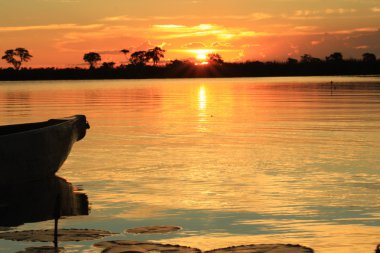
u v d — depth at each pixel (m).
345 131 28.38
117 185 15.96
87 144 24.30
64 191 15.30
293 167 18.34
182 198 14.22
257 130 29.25
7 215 12.83
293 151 21.78
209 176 17.02
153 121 34.75
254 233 11.11
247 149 22.42
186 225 11.72
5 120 34.97
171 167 18.59
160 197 14.37
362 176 16.80
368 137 25.88
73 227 11.74
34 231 10.51
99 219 12.35
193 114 40.06
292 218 12.20
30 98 63.19
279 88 88.25
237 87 96.12
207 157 20.55
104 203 13.86
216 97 63.81
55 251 9.52
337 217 12.24
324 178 16.52
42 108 46.44
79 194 14.94
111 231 11.26
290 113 39.94
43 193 15.09
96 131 29.31
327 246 10.24
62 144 17.53
